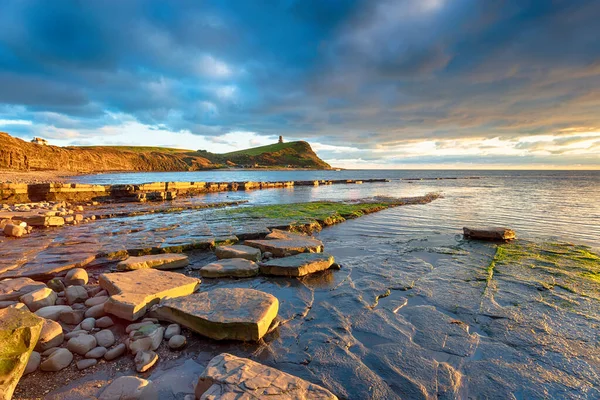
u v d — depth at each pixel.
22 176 72.31
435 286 7.91
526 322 6.03
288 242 11.07
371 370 4.63
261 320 5.34
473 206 25.55
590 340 5.40
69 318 5.65
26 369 4.30
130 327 5.43
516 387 4.27
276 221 15.97
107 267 9.17
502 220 18.33
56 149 127.06
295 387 3.75
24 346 3.98
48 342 4.78
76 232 13.44
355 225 16.64
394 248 11.73
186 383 4.28
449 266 9.52
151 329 5.21
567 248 11.54
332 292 7.58
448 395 4.13
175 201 27.89
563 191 44.16
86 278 7.77
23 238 12.19
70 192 26.08
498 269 9.19
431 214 20.84
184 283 7.00
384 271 9.09
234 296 6.16
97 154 157.12
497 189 49.28
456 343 5.34
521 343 5.32
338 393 4.16
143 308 5.89
